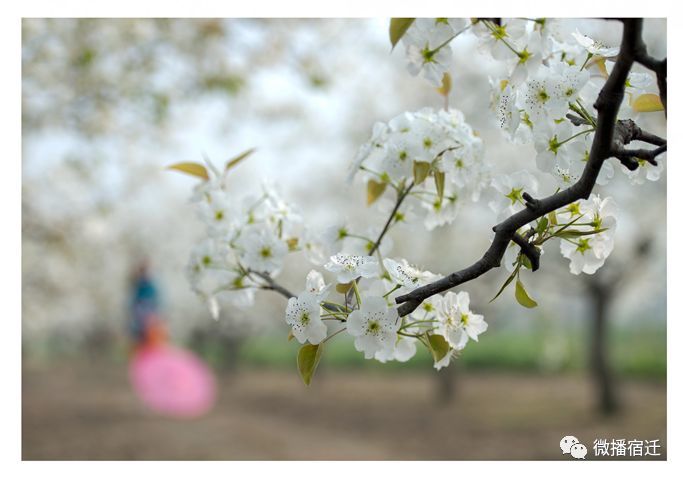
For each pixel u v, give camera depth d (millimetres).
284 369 24094
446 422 10852
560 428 9383
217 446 9297
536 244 1278
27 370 26656
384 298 1234
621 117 1398
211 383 19266
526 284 11109
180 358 19781
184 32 5961
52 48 5793
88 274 15180
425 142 1580
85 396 16500
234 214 1916
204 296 1903
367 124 11961
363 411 12812
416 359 20469
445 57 1430
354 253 1799
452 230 11688
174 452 8789
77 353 34562
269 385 18734
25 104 6137
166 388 15391
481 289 11469
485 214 11531
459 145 1592
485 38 1398
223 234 1895
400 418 11625
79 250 9648
